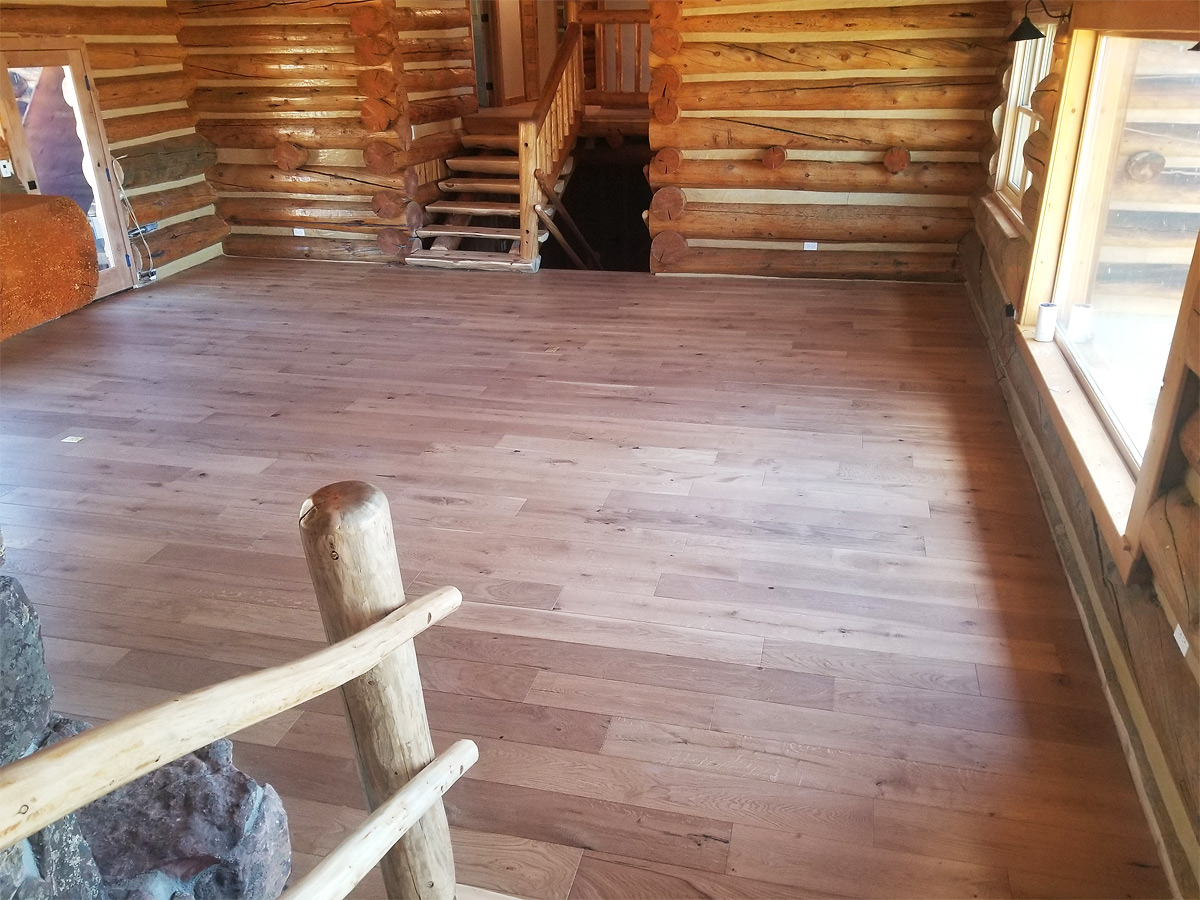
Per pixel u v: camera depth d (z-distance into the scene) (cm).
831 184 686
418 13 796
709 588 321
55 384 521
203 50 770
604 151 955
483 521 367
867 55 644
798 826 225
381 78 732
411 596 317
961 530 355
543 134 781
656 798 234
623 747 251
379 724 172
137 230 722
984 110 646
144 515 377
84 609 315
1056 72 462
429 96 841
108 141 694
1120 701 252
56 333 614
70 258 83
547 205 824
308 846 223
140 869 169
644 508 375
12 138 609
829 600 313
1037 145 484
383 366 545
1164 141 338
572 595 318
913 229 683
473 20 1066
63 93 656
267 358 562
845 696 268
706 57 666
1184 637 215
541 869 215
